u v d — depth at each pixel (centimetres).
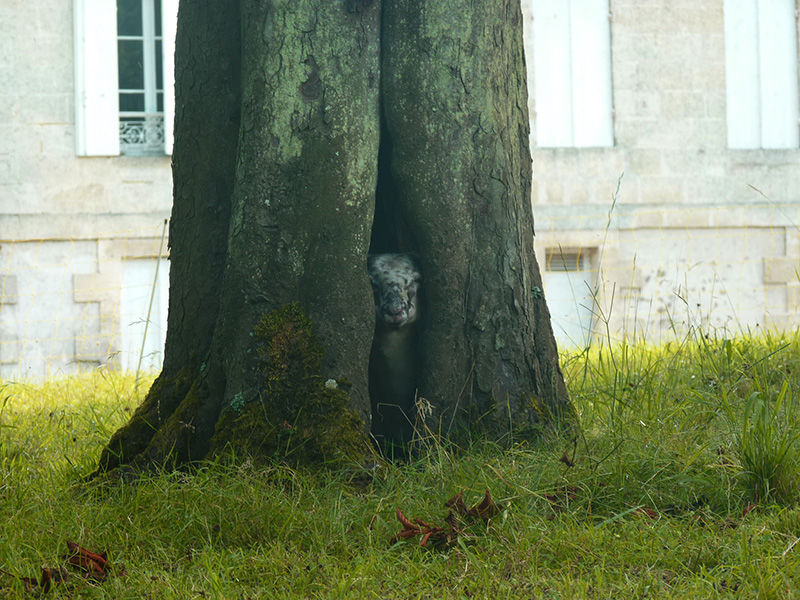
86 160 1620
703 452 475
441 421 508
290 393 474
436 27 503
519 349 523
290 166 484
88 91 1625
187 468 482
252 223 485
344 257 483
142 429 511
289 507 409
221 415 478
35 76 1612
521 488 422
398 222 539
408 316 499
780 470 422
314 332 479
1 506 440
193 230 524
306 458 463
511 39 541
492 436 507
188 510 409
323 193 482
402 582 343
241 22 506
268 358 475
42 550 386
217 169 522
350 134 487
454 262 507
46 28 1616
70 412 734
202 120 524
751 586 322
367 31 497
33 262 1603
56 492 466
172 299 530
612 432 509
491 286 516
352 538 392
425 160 503
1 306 1586
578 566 354
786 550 342
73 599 341
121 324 1619
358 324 483
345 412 471
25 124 1606
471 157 510
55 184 1611
